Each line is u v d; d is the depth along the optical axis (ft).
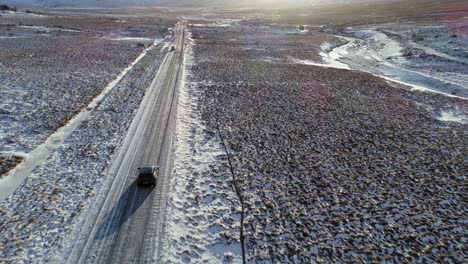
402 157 63.21
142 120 79.97
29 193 49.01
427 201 49.62
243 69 141.59
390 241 41.52
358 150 66.13
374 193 51.60
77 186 51.21
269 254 39.24
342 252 39.63
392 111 90.22
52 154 61.62
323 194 51.21
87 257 37.42
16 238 39.86
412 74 138.41
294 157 63.10
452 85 118.73
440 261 38.42
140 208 46.47
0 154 60.34
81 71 125.80
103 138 69.26
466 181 54.80
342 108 92.27
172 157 61.87
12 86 102.37
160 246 39.63
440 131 76.23
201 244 40.73
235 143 68.90
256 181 54.80
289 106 93.30
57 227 42.01
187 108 90.17
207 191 51.83
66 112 83.10
